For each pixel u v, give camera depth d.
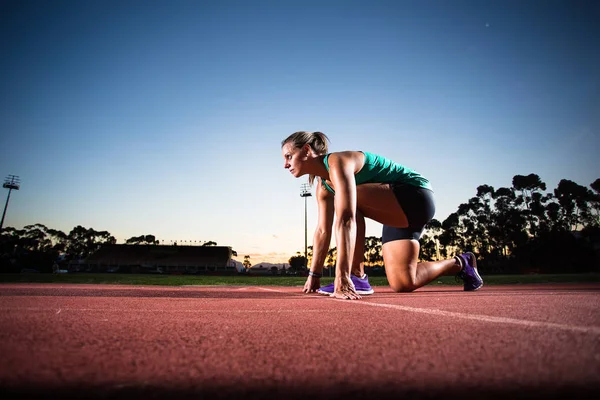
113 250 69.25
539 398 0.46
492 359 0.66
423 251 58.81
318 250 3.38
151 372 0.58
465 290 3.86
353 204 2.43
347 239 2.37
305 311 1.56
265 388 0.51
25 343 0.79
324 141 2.88
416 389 0.50
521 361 0.64
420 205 3.13
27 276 15.98
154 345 0.80
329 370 0.60
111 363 0.64
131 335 0.92
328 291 3.07
